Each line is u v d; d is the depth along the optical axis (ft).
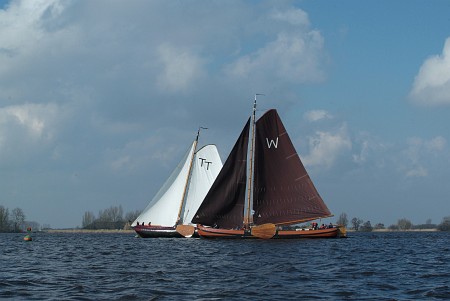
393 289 106.42
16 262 170.71
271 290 104.63
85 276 126.72
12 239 424.05
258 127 266.77
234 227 268.82
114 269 143.74
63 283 114.01
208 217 269.64
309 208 261.65
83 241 359.66
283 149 263.08
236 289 105.50
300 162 261.44
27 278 122.93
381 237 453.58
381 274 131.64
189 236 304.30
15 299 94.48
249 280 119.03
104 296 97.55
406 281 118.42
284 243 244.83
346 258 177.88
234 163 267.59
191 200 312.50
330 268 144.97
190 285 111.04
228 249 214.48
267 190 265.75
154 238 313.32
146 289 105.19
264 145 265.95
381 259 176.86
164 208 314.55
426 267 150.41
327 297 97.09
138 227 316.60
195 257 181.57
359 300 94.17
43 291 103.09
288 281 117.39
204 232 272.51
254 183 267.39
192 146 315.78
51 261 174.09
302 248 217.97
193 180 313.32
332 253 197.57
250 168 267.80
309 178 261.24
